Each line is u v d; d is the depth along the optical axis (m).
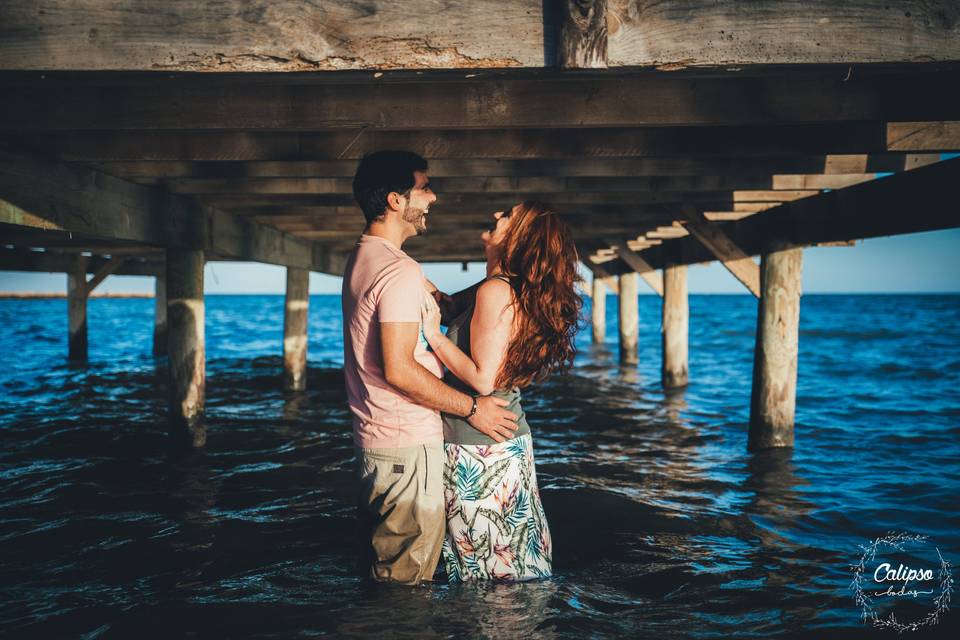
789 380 5.82
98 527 3.69
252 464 5.23
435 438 2.39
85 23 2.03
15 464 5.18
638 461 5.37
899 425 7.01
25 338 18.66
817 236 5.13
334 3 2.03
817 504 4.18
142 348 16.38
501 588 2.40
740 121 2.90
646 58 2.01
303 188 5.21
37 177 3.63
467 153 3.74
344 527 3.70
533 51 2.03
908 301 74.81
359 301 2.30
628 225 8.23
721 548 3.38
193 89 3.04
